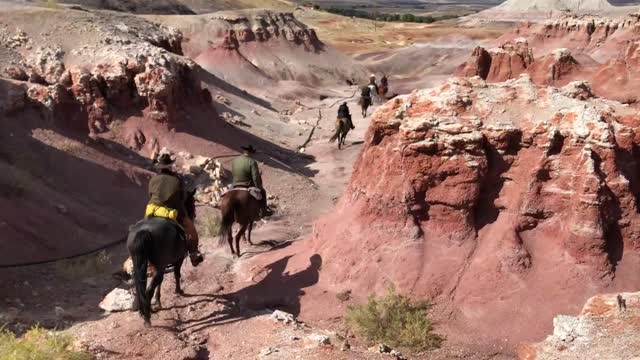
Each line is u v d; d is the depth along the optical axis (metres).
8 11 28.05
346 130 30.91
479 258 12.42
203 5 118.62
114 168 20.89
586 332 9.78
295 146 32.09
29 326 11.48
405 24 147.75
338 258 13.35
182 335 11.54
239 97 41.88
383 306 11.69
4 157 18.17
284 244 15.80
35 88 21.56
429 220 13.00
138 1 87.44
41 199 16.77
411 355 10.99
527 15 131.12
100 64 24.12
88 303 12.89
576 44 63.28
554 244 12.35
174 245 11.46
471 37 94.38
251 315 12.30
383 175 13.34
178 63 26.50
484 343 11.32
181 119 25.05
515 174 12.71
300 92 50.53
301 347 10.43
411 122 13.00
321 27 126.50
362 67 65.44
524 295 11.87
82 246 16.00
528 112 12.95
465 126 12.62
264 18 62.47
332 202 22.88
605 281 11.82
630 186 12.70
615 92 31.59
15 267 13.88
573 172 12.24
